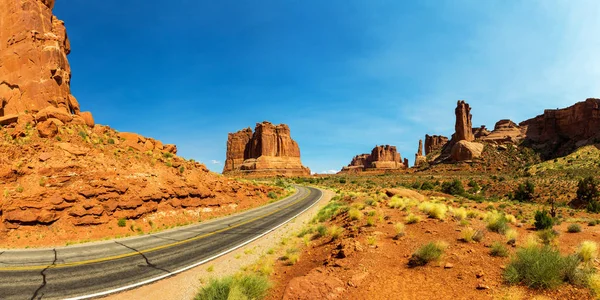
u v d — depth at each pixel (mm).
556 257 6684
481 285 6457
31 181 15750
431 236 11078
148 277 9781
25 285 8531
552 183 59031
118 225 17078
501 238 10500
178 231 18312
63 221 15320
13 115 19703
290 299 6945
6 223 13836
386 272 7980
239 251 13484
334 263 9008
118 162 21188
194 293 8602
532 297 5840
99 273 9938
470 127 125000
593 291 5750
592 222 19312
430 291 6629
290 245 14141
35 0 23109
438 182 72125
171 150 31000
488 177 81062
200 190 25250
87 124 24266
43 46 22688
